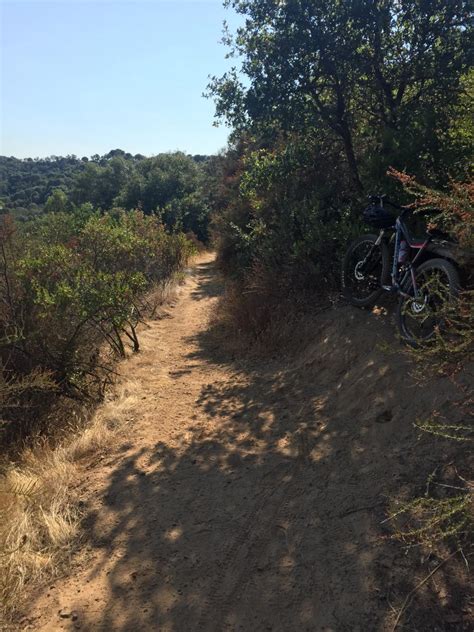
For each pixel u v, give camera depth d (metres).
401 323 4.17
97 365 5.69
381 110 6.80
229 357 6.46
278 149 8.29
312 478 3.16
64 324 5.69
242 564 2.54
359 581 2.25
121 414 4.77
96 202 62.06
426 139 5.51
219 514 2.99
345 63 6.45
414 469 2.81
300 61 6.56
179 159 58.50
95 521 3.08
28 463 3.93
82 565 2.71
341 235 5.92
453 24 6.01
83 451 4.07
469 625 1.89
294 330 6.16
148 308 10.35
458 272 3.70
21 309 5.54
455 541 2.24
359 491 2.86
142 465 3.73
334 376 4.66
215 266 18.22
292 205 6.82
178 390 5.40
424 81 6.55
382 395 3.71
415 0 5.91
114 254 10.62
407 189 3.36
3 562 2.63
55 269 6.48
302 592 2.29
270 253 6.88
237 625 2.19
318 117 7.01
